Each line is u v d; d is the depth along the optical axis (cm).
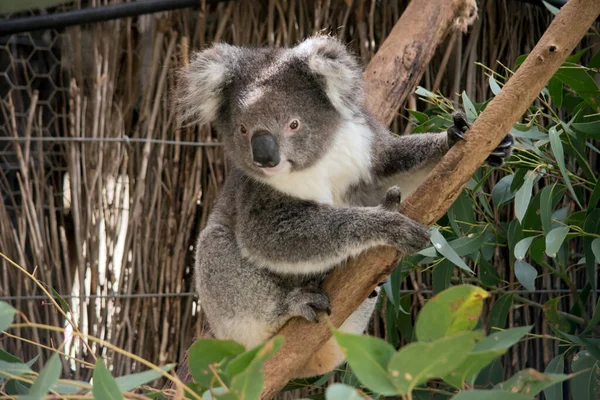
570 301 662
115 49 668
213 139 673
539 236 489
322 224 427
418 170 472
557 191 500
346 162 471
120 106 671
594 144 648
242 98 455
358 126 478
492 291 551
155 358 664
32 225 664
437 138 461
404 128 666
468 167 360
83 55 675
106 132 665
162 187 674
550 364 458
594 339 450
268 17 659
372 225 394
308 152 453
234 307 485
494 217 555
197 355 252
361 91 480
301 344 392
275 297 473
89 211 661
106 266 666
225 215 516
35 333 662
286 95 450
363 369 220
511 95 350
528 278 495
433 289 513
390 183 490
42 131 677
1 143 681
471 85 658
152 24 677
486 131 354
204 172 677
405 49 551
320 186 462
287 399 665
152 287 667
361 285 391
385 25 657
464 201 500
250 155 451
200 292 515
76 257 673
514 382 238
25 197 663
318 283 458
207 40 675
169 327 668
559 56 345
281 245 445
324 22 648
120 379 267
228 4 664
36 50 693
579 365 453
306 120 451
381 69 550
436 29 556
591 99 473
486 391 224
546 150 516
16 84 688
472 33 661
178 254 669
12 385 366
